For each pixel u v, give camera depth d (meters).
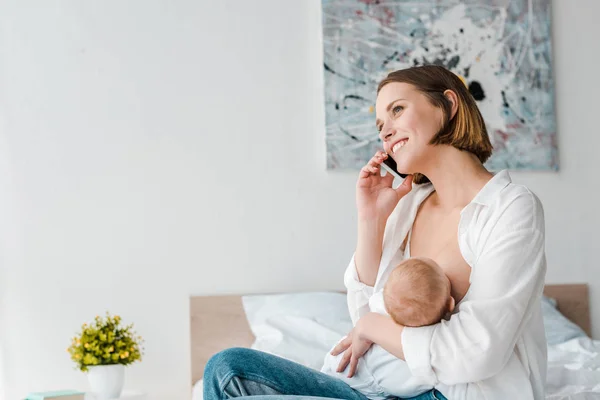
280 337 2.73
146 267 3.15
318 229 3.27
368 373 1.30
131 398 2.78
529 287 1.19
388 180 1.50
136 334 3.12
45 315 3.08
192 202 3.21
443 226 1.38
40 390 3.05
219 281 3.19
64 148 3.15
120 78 3.21
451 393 1.22
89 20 3.21
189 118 3.24
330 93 3.30
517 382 1.21
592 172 3.49
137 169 3.19
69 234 3.12
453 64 3.39
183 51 3.26
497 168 3.40
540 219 1.26
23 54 3.17
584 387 2.05
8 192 3.11
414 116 1.35
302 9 3.34
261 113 3.28
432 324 1.22
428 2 3.39
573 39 3.53
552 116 3.45
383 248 1.48
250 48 3.30
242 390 1.20
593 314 3.41
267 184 3.26
